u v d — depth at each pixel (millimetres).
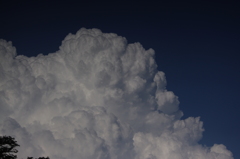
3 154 63406
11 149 64438
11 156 64125
